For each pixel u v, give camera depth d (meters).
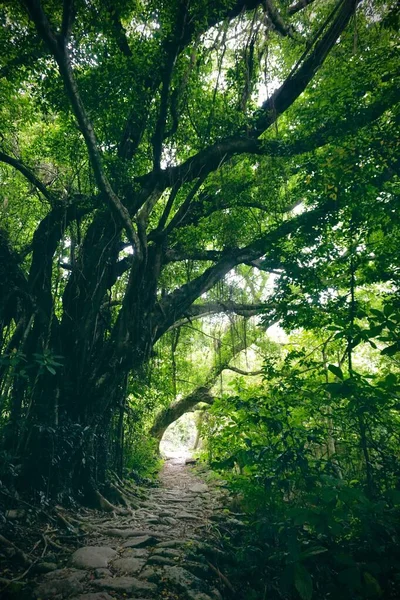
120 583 3.45
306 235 6.48
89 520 5.79
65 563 4.03
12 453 6.09
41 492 5.67
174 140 7.08
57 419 6.38
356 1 5.62
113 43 5.94
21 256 7.27
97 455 7.30
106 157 6.54
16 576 3.63
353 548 3.66
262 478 4.45
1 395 6.45
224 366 13.60
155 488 10.31
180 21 5.25
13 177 8.38
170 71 5.49
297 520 3.10
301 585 3.13
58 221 7.13
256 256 8.27
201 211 8.35
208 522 6.08
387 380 3.53
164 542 4.62
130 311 6.64
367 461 4.17
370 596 3.14
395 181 6.38
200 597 3.33
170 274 8.84
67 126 6.62
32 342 6.77
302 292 6.26
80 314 7.02
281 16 6.27
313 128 6.42
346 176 5.41
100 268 7.13
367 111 5.70
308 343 8.43
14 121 8.09
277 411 4.91
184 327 11.76
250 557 4.19
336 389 3.60
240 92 6.86
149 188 6.87
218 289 9.15
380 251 5.78
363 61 5.92
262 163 7.16
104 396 7.07
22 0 3.85
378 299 7.87
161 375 11.55
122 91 6.17
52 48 4.22
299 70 6.82
